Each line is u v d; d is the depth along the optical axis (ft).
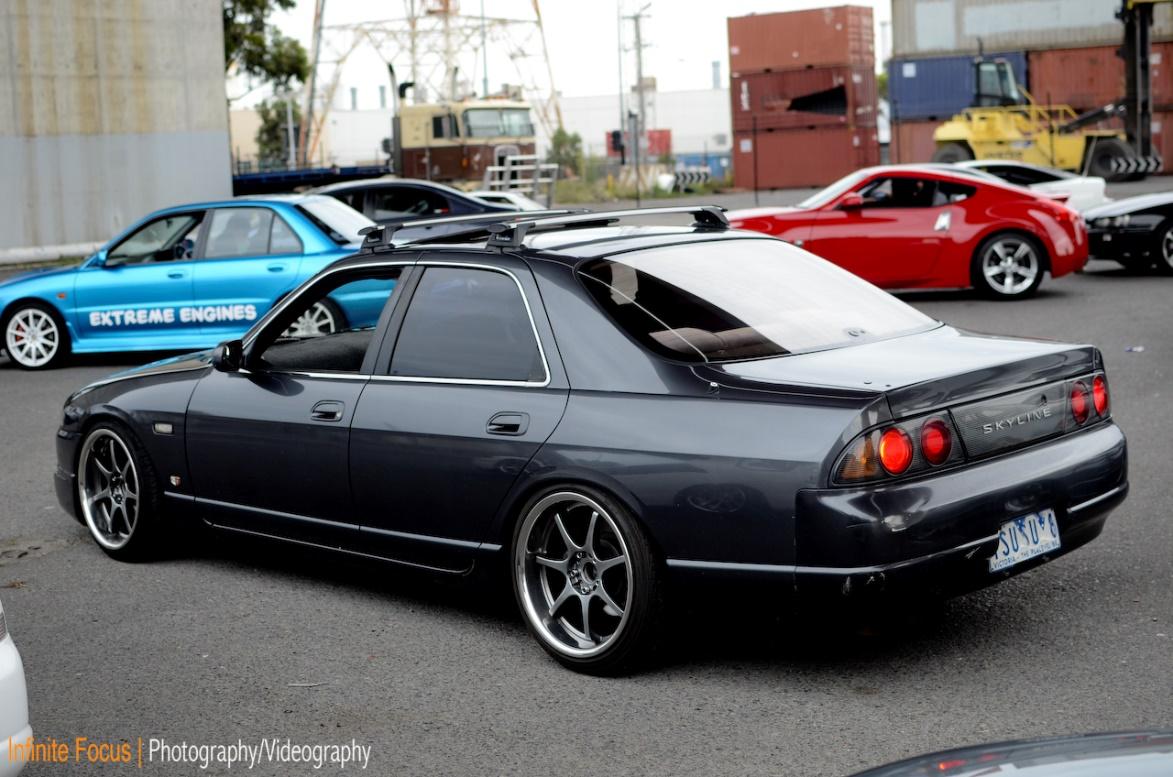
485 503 15.35
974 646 15.05
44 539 21.85
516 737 13.15
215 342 40.81
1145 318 41.63
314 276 18.01
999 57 143.23
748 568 13.42
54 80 79.82
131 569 19.86
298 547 17.88
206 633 16.74
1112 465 14.98
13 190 79.46
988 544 13.51
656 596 14.10
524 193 108.47
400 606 17.53
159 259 41.57
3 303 43.14
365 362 16.98
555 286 15.38
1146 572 17.47
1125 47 115.03
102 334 42.47
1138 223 54.13
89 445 20.35
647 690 14.20
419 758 12.79
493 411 15.31
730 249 16.74
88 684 15.15
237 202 40.78
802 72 157.48
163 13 82.23
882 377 13.56
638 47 231.71
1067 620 15.76
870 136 161.48
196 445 18.71
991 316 43.47
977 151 115.96
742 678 14.39
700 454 13.61
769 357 14.49
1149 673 13.96
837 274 16.98
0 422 33.55
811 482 12.98
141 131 82.38
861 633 15.65
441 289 16.51
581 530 14.90
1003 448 14.02
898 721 13.06
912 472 13.17
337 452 16.83
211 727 13.78
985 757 6.80
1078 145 114.32
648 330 14.75
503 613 17.10
